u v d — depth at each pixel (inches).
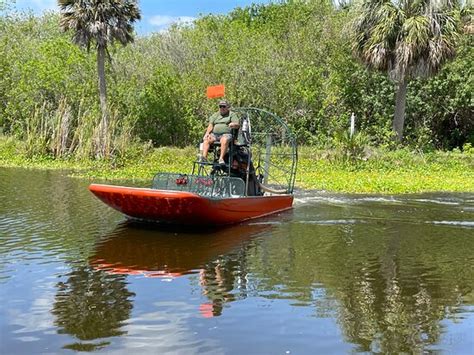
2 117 1127.6
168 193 374.3
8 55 1197.7
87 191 578.2
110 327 223.1
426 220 451.2
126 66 1206.9
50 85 1069.1
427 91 1119.0
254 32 1433.3
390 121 1087.6
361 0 963.3
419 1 928.3
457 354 203.8
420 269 308.2
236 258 325.4
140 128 1115.3
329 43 1219.9
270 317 235.0
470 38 1099.9
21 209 465.7
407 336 218.7
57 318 231.6
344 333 220.2
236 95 1128.8
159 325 225.6
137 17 976.9
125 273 292.2
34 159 901.2
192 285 274.7
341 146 872.9
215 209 393.1
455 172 818.8
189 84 1135.6
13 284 272.4
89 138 903.7
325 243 366.6
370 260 325.1
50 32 1534.2
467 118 1175.0
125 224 410.3
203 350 204.2
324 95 1138.0
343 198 568.4
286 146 943.7
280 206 482.0
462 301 257.9
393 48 941.8
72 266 303.3
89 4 948.6
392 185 652.7
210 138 434.9
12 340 211.0
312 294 264.4
